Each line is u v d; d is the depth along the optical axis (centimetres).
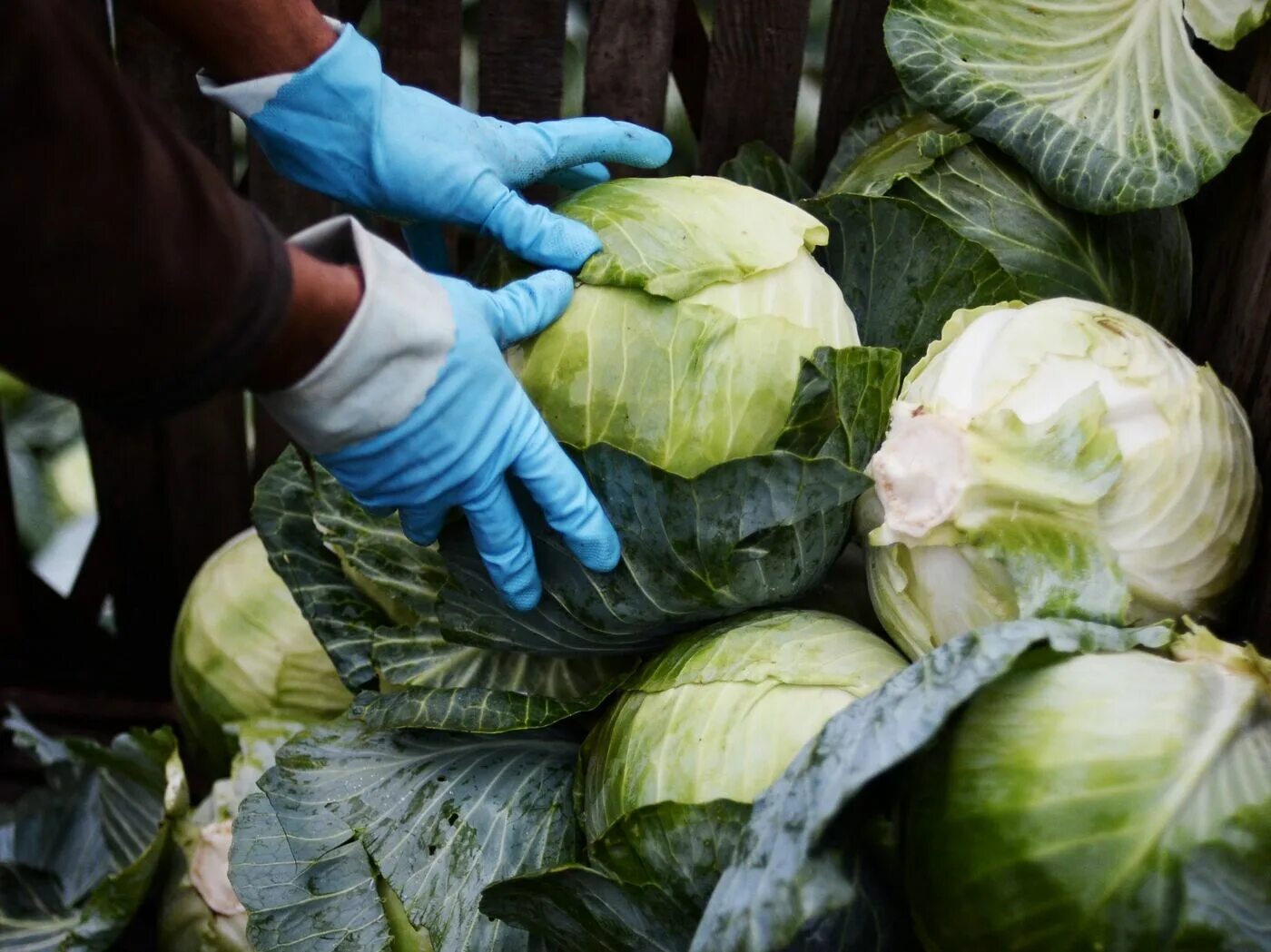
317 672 225
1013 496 137
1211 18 175
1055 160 181
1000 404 143
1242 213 179
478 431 137
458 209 153
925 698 119
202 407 250
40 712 270
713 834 130
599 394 150
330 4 225
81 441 293
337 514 187
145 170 96
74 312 96
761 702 141
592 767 155
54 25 89
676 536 144
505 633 163
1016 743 121
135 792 225
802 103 270
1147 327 157
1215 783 114
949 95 188
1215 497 147
